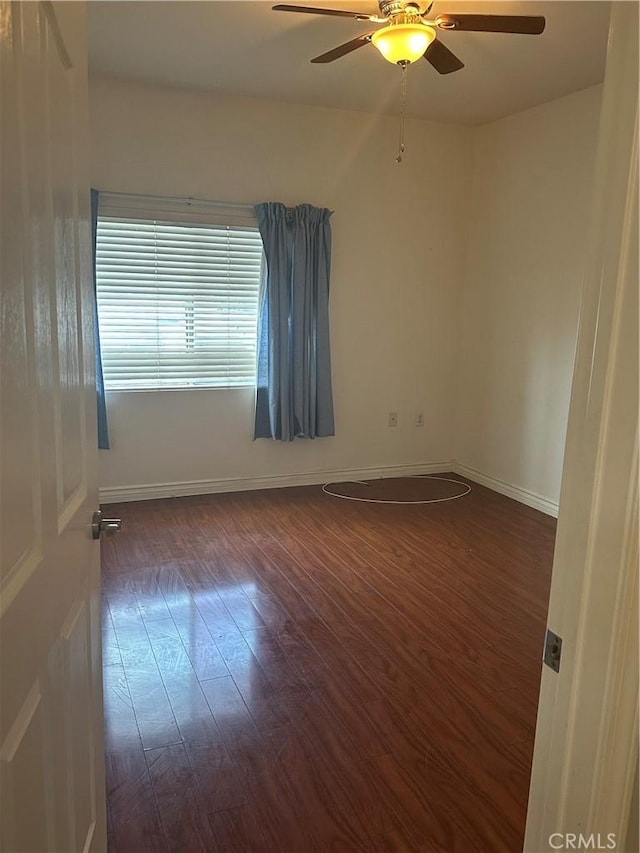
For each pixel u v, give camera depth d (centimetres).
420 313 500
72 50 116
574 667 87
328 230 447
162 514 418
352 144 454
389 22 251
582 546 84
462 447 526
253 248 441
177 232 421
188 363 439
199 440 452
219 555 356
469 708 228
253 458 470
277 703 229
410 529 402
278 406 455
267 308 441
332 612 295
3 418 80
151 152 405
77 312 124
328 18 297
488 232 480
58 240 108
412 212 482
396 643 269
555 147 412
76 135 121
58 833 109
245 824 177
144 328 423
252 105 423
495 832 176
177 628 278
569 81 374
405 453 519
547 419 434
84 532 130
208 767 197
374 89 399
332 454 494
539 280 432
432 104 428
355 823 178
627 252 75
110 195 400
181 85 398
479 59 341
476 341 501
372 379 495
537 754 96
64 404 113
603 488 80
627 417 77
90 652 138
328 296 461
